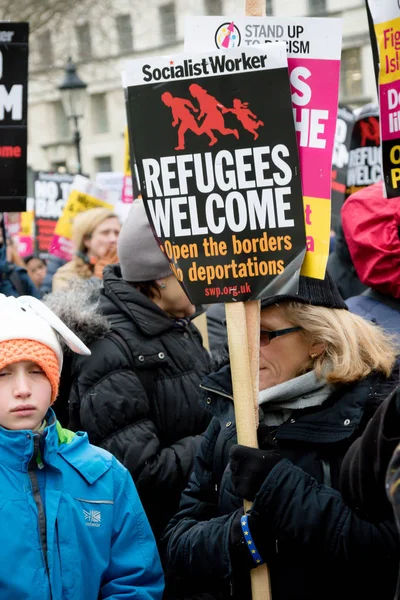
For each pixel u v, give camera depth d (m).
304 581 2.90
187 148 3.02
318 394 3.01
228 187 3.00
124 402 3.69
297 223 2.97
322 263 2.99
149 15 28.97
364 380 2.98
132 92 3.04
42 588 2.83
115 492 3.02
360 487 2.44
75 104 13.60
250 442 2.94
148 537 3.06
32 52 26.48
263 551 2.89
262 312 3.05
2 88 4.20
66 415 3.94
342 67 25.03
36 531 2.86
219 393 3.15
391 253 4.05
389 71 3.20
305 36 2.99
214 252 3.02
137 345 3.79
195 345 4.01
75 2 23.03
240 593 3.07
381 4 3.20
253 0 3.02
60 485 2.92
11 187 4.20
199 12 28.78
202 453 3.25
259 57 2.95
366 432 2.43
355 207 4.21
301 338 3.03
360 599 2.87
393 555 2.76
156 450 3.69
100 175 8.54
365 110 6.03
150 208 3.06
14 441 2.86
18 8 21.53
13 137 4.20
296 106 3.00
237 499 3.05
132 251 3.90
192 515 3.24
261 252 2.99
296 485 2.82
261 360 3.07
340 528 2.77
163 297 3.93
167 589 3.71
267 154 2.97
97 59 28.84
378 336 3.13
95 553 2.92
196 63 2.99
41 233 9.33
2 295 3.01
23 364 2.90
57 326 2.98
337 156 7.36
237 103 2.97
